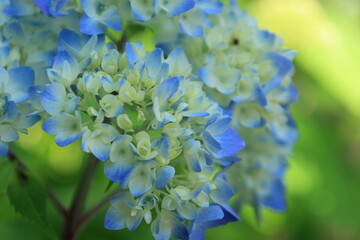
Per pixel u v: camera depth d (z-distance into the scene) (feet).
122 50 2.48
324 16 3.80
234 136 2.32
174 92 2.19
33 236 3.19
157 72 2.23
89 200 3.15
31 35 2.41
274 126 2.59
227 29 2.51
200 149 2.20
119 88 2.20
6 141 2.26
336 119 3.95
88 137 2.18
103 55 2.28
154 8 2.34
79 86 2.21
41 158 3.13
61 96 2.20
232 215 2.32
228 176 2.73
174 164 2.23
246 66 2.48
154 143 2.16
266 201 2.81
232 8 2.55
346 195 3.74
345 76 3.75
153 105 2.18
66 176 3.28
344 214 3.74
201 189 2.21
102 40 2.31
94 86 2.20
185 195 2.20
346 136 3.99
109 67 2.24
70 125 2.19
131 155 2.17
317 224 3.74
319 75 3.76
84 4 2.31
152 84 2.22
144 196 2.19
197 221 2.23
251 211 3.57
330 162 3.74
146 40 2.92
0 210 2.58
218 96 2.47
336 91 3.78
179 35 2.47
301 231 3.74
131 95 2.20
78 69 2.24
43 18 2.41
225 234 3.49
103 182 3.18
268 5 3.71
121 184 2.16
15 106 2.23
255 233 3.62
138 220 2.20
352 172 4.00
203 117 2.25
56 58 2.23
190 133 2.19
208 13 2.43
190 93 2.27
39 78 2.35
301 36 3.69
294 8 3.68
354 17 3.92
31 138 3.07
